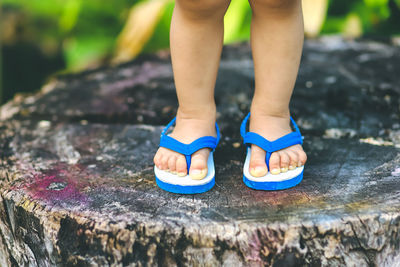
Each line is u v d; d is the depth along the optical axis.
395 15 1.48
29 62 2.02
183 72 0.72
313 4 1.22
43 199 0.71
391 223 0.67
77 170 0.77
